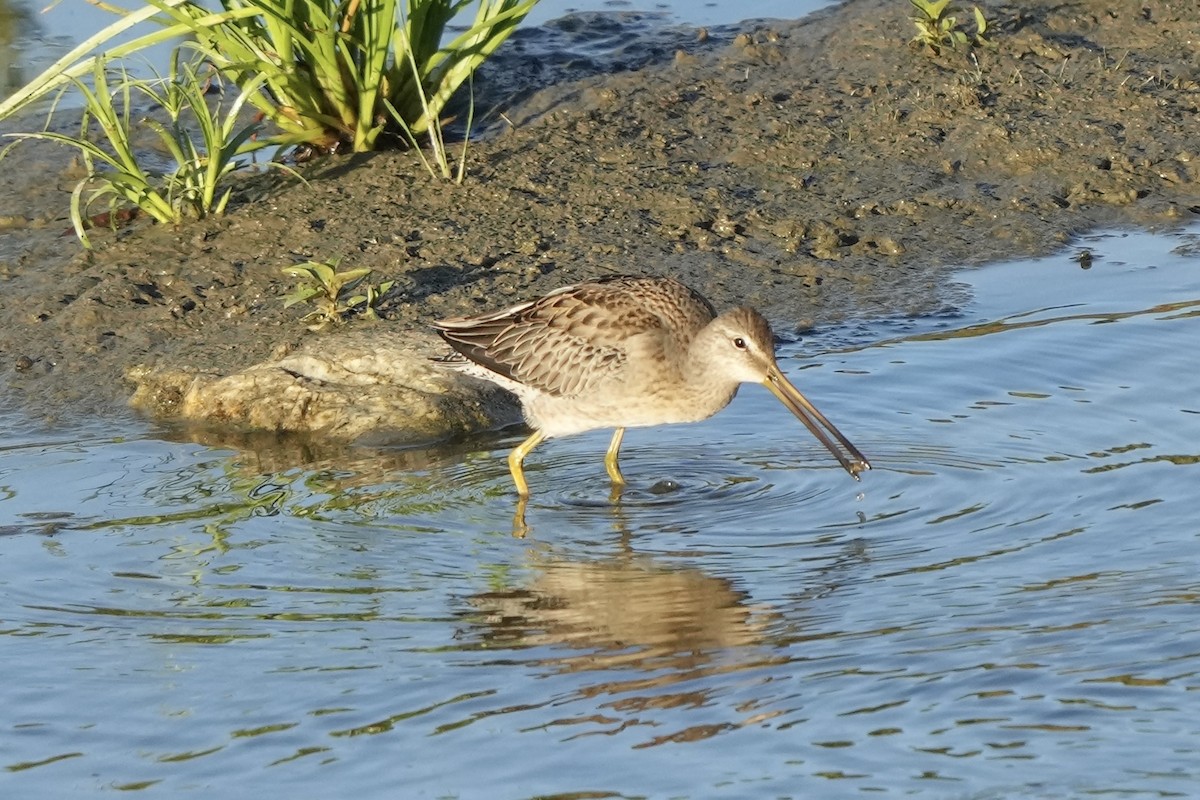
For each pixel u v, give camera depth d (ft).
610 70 66.18
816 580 36.14
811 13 71.26
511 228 55.47
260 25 59.21
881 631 33.45
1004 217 57.36
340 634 34.06
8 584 36.68
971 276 54.13
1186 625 32.83
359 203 56.75
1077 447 42.63
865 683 31.35
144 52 67.87
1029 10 69.41
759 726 30.07
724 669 32.22
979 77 64.39
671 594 35.70
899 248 55.67
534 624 34.40
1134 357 47.83
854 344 50.03
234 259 54.03
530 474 43.62
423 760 29.35
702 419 43.14
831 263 54.85
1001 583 35.40
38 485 42.65
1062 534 37.81
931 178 59.26
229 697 31.60
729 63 66.44
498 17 57.16
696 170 59.11
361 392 47.44
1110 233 56.75
